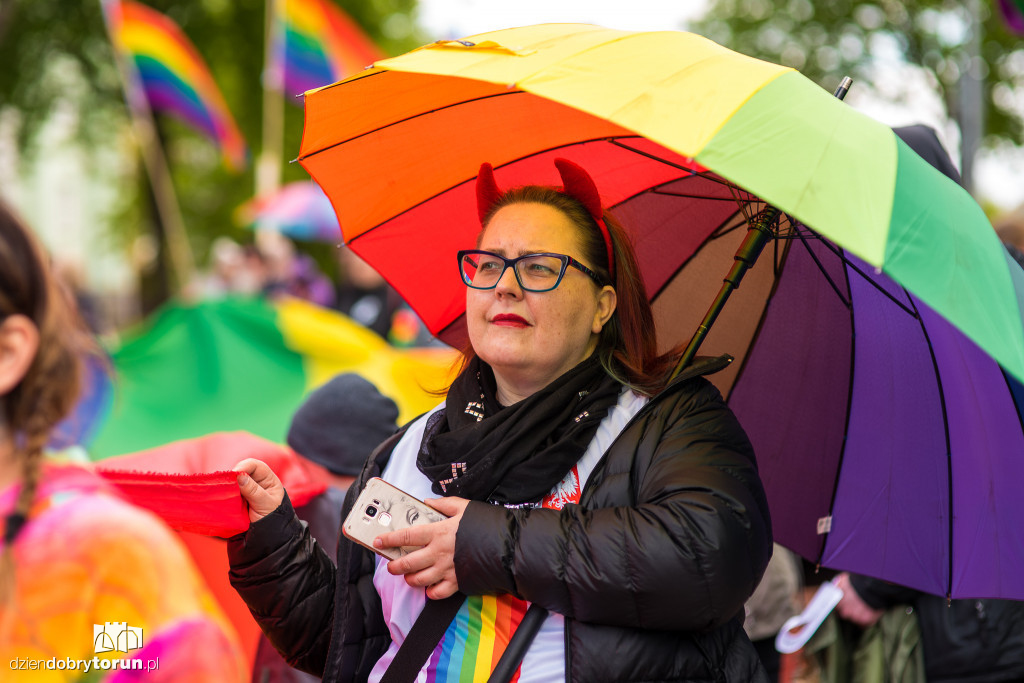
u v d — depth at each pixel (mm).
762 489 1825
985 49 16750
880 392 2311
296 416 3121
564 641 1754
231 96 20859
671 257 2459
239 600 3158
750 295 2438
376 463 2088
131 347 5383
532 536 1718
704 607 1661
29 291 1217
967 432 2182
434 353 5387
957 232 1646
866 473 2350
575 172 1981
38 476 1213
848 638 3117
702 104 1597
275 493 2039
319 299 11719
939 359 2193
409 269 2387
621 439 1878
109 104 21141
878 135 1713
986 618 2896
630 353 2035
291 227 11625
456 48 1794
